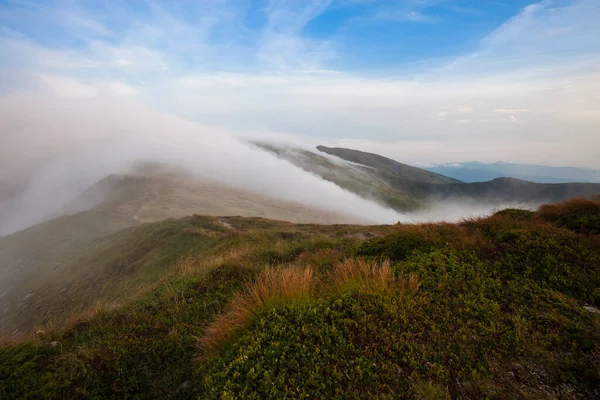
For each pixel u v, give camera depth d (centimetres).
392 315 457
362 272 609
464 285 538
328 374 365
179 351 521
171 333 559
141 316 635
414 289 532
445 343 407
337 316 459
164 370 480
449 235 780
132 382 448
